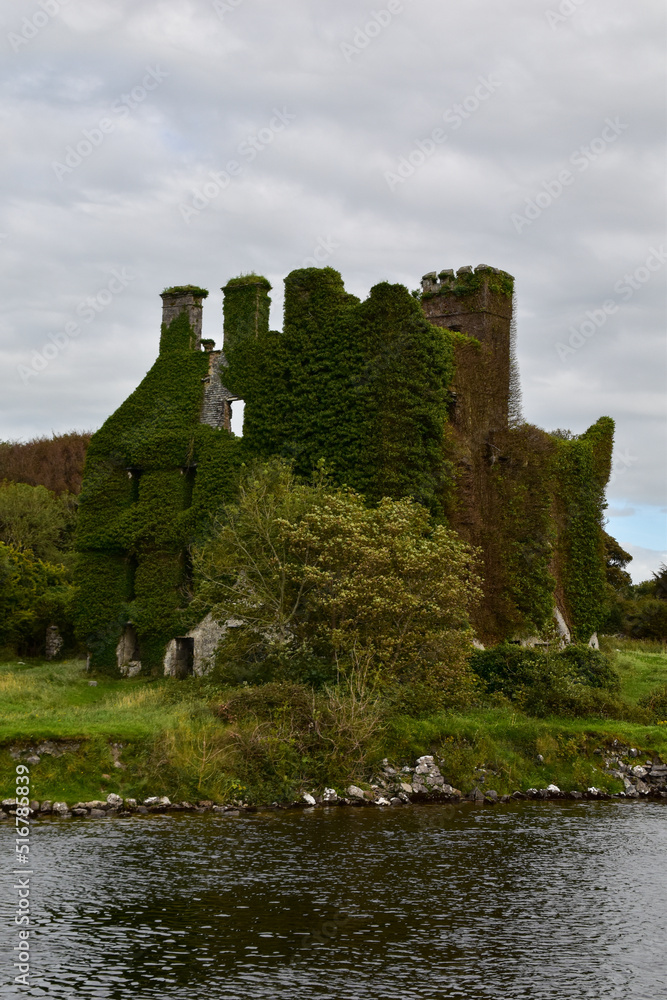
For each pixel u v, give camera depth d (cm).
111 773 2614
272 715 2903
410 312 4253
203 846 2214
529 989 1513
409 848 2262
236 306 4612
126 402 4781
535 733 3108
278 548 3509
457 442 4338
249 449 4450
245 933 1703
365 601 3203
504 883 2016
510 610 4438
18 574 5178
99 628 4638
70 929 1702
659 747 3181
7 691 3612
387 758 2894
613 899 1927
